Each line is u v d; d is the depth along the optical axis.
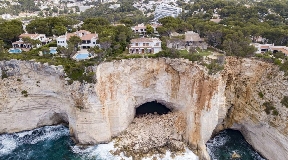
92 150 49.69
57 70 49.75
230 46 57.66
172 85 56.22
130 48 60.38
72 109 50.31
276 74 49.62
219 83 49.94
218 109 52.09
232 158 49.69
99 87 49.56
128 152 48.81
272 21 85.12
